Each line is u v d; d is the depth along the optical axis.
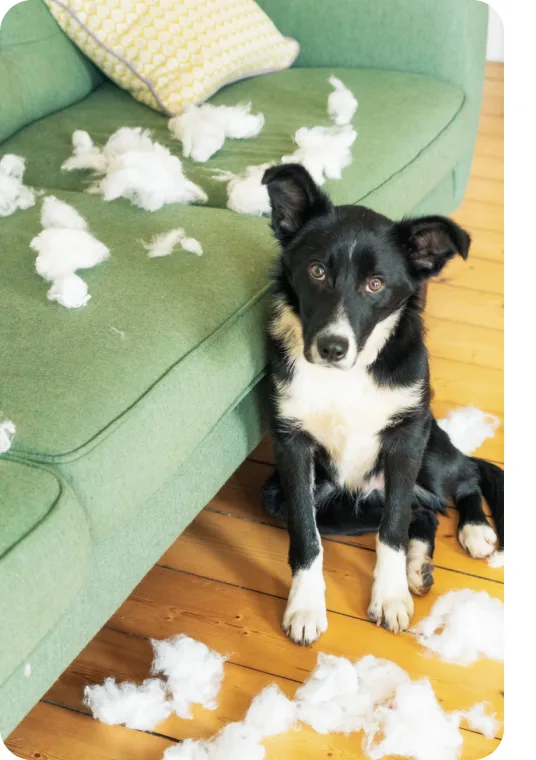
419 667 1.74
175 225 2.02
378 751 1.57
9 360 1.54
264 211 2.08
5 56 2.64
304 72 2.97
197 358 1.61
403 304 1.75
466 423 2.38
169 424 1.52
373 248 1.65
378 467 1.96
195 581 1.97
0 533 1.22
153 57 2.65
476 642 1.77
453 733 1.59
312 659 1.77
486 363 2.68
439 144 2.60
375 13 2.92
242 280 1.82
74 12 2.72
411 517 2.02
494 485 2.13
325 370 1.76
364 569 2.00
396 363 1.77
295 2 3.02
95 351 1.55
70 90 2.83
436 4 2.81
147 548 1.65
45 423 1.39
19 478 1.31
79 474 1.35
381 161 2.33
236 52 2.76
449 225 1.61
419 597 1.91
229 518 2.16
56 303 1.71
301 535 1.85
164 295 1.73
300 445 1.88
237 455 1.92
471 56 2.89
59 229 1.87
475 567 1.98
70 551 1.29
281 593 1.94
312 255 1.67
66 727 1.64
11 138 2.62
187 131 2.39
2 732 1.31
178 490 1.71
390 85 2.81
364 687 1.69
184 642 1.76
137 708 1.65
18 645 1.22
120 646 1.81
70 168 2.36
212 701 1.68
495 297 3.02
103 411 1.42
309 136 2.35
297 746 1.59
